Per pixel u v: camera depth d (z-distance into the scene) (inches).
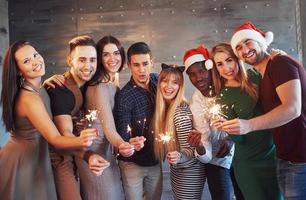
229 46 81.1
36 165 69.6
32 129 69.2
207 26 146.3
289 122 67.6
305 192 68.3
